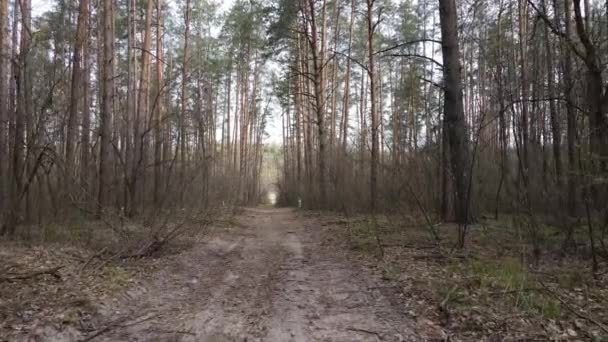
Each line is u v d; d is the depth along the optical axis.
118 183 12.05
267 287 6.31
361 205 15.99
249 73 34.72
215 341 4.31
